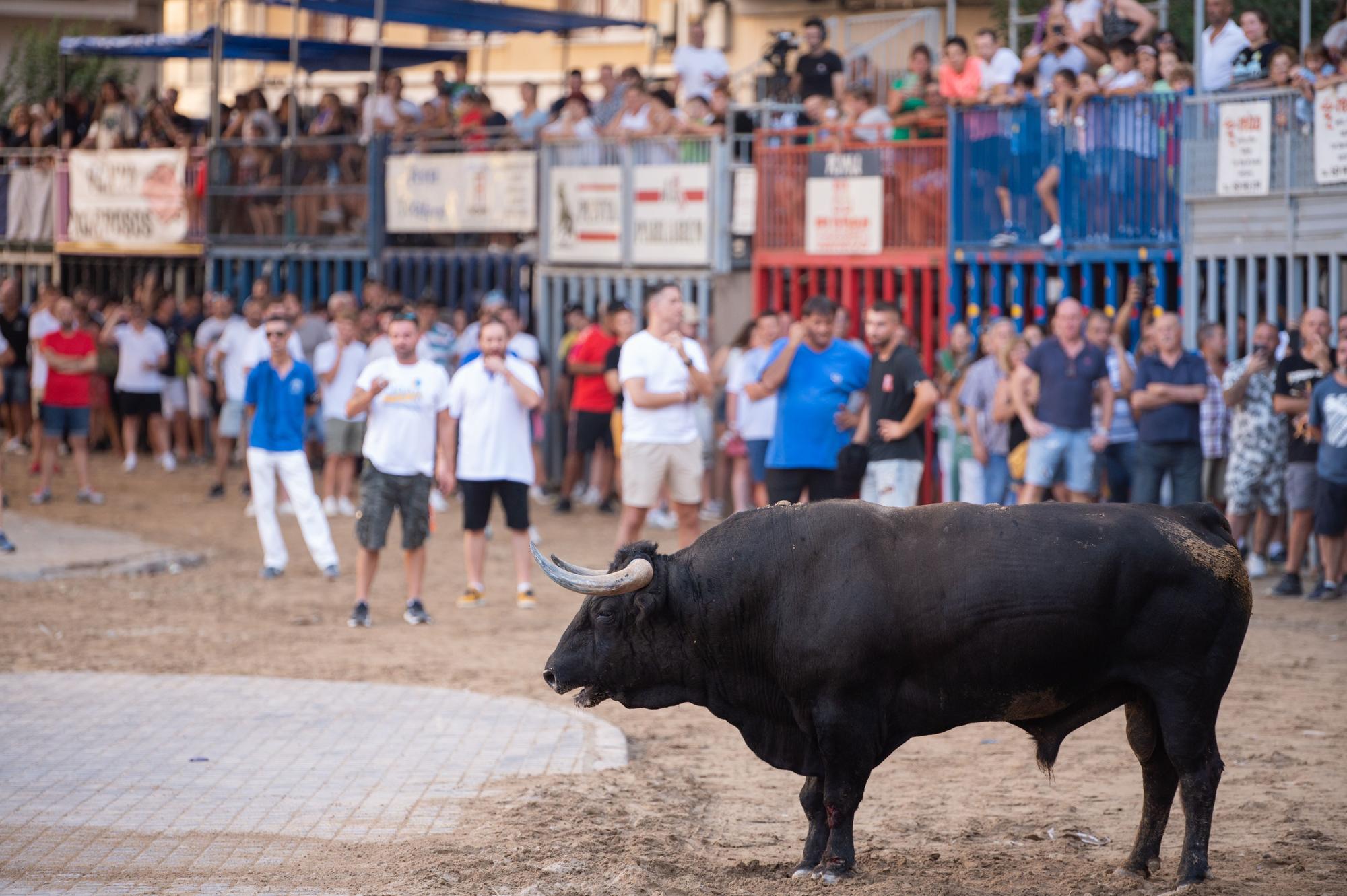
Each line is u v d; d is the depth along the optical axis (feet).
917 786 70.49
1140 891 53.78
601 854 57.57
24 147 259.19
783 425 100.89
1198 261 138.10
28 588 122.72
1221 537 53.93
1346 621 107.14
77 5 295.69
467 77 275.80
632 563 54.60
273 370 128.57
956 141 153.69
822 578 53.83
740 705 56.18
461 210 194.59
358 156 205.16
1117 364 129.80
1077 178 145.59
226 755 71.97
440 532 159.12
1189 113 137.80
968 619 52.19
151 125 238.48
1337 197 125.59
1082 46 148.77
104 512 165.17
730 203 171.63
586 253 182.50
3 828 60.29
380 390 108.78
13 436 223.71
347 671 93.25
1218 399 129.80
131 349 199.21
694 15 246.47
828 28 220.43
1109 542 52.19
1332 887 53.67
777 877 55.83
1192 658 52.49
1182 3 181.78
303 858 56.70
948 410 144.25
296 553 143.95
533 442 178.29
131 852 57.47
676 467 109.09
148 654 98.22
